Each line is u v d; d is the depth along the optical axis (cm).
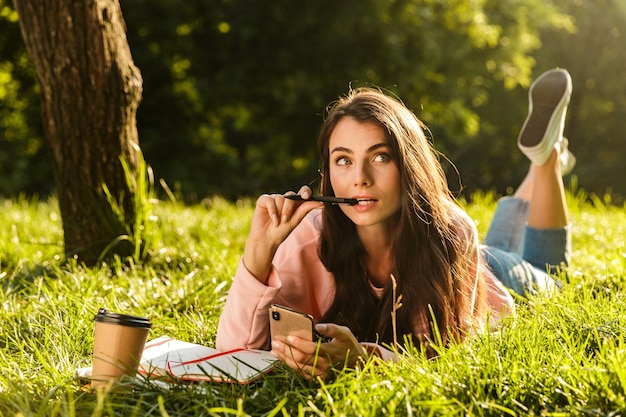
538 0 1633
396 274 291
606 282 386
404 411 210
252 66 1457
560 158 419
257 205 280
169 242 552
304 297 311
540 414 216
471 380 224
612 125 2336
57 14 456
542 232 413
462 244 299
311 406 210
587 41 2245
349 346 248
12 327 336
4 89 1584
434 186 290
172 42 1436
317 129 1600
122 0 1393
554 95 406
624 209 696
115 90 475
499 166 2305
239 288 282
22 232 602
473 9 1501
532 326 274
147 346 285
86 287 392
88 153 475
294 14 1403
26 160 1620
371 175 279
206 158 1641
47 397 222
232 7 1398
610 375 219
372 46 1419
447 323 288
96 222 478
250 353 266
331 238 302
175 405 227
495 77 1605
